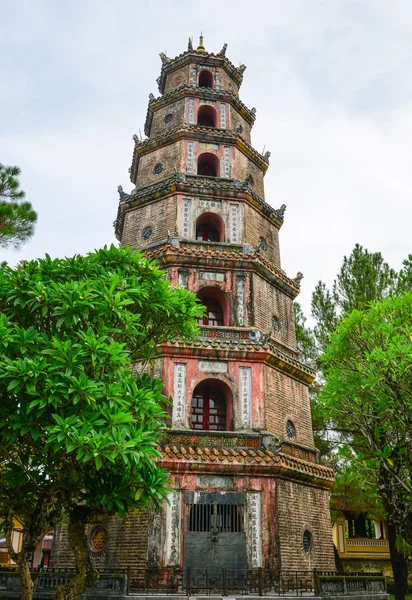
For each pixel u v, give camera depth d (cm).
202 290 2434
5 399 1177
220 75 3269
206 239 2697
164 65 3338
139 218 2700
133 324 1335
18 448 1268
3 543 3612
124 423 1176
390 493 1833
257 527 1920
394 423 1867
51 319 1334
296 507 2061
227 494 1944
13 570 1942
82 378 1123
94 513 1330
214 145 2878
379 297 2991
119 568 1695
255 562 1870
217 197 2659
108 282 1358
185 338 1599
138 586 1778
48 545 3662
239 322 2356
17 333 1208
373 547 3888
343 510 3744
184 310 1498
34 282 1298
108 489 1243
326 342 3136
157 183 2733
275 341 2403
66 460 1216
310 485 2192
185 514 1898
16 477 1206
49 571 1800
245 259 2442
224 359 2217
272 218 2838
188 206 2608
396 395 1719
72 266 1412
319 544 2109
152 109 3159
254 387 2191
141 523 1888
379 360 1659
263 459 1988
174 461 1927
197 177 2692
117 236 3011
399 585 2453
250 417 2139
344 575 1873
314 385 3150
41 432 1165
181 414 2097
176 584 1788
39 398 1140
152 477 1244
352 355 1869
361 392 1828
